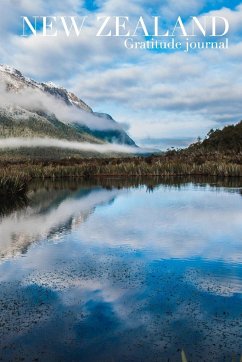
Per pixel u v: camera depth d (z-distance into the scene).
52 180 43.69
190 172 49.75
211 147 85.38
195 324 6.51
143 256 10.68
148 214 18.06
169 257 10.55
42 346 5.91
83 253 11.05
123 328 6.41
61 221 16.53
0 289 8.15
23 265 9.87
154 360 5.52
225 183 36.19
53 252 11.16
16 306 7.27
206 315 6.82
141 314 6.90
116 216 17.67
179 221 15.95
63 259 10.40
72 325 6.52
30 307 7.23
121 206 21.22
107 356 5.64
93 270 9.40
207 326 6.44
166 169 50.06
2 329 6.41
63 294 7.84
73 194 28.41
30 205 22.38
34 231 14.30
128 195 27.12
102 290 8.05
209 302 7.37
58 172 48.91
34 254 10.95
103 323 6.59
